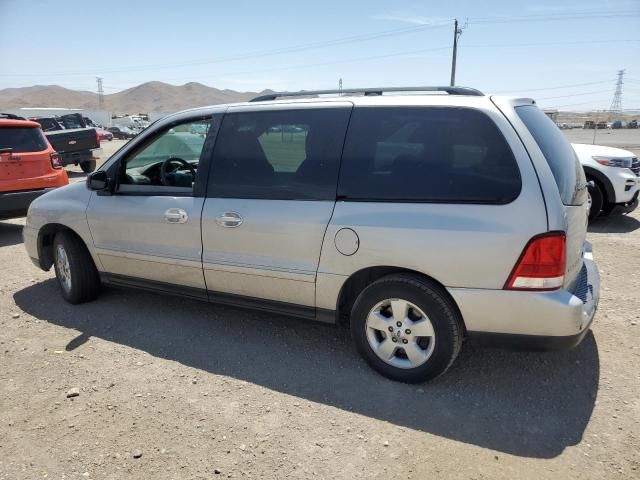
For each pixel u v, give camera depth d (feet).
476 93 10.66
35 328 14.06
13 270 19.60
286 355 12.26
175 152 14.80
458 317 10.14
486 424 9.50
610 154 25.88
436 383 10.86
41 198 16.01
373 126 10.71
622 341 12.69
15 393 10.77
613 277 17.66
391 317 10.75
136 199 13.60
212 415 9.88
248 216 11.71
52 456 8.82
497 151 9.57
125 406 10.21
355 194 10.66
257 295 12.21
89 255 15.28
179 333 13.53
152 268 13.70
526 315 9.41
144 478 8.26
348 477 8.21
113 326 14.06
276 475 8.27
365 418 9.73
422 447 8.89
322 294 11.23
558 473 8.20
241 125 12.21
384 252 10.23
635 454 8.61
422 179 10.08
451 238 9.62
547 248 9.11
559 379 10.98
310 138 11.27
